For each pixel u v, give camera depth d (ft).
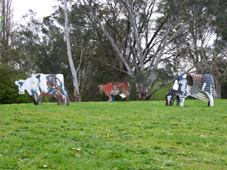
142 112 48.21
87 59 159.33
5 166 17.74
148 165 18.62
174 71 127.24
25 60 130.11
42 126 31.96
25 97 103.45
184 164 19.17
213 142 26.02
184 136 27.71
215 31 130.82
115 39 153.38
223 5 127.75
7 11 139.44
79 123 35.09
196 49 131.34
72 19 124.47
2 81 101.40
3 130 29.32
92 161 19.27
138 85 127.44
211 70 125.18
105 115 43.73
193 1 108.47
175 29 142.82
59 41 154.71
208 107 59.21
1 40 133.08
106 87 93.91
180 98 62.39
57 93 62.23
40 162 18.76
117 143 24.36
